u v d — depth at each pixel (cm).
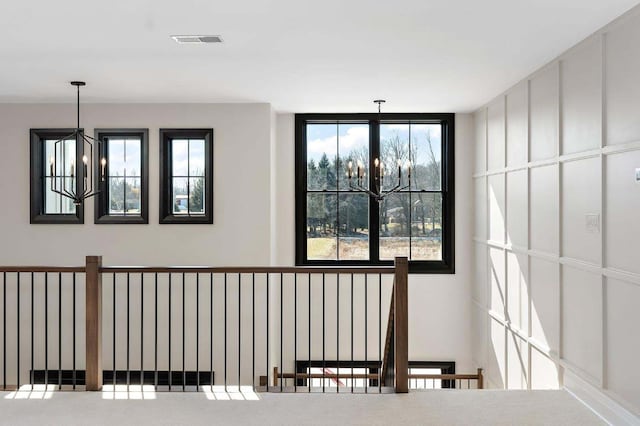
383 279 705
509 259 561
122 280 633
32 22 357
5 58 443
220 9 334
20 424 345
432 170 720
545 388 470
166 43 402
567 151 424
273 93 581
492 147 620
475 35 384
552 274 454
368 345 702
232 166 634
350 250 720
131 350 629
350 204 720
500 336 592
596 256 379
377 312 702
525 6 329
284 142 705
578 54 405
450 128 705
